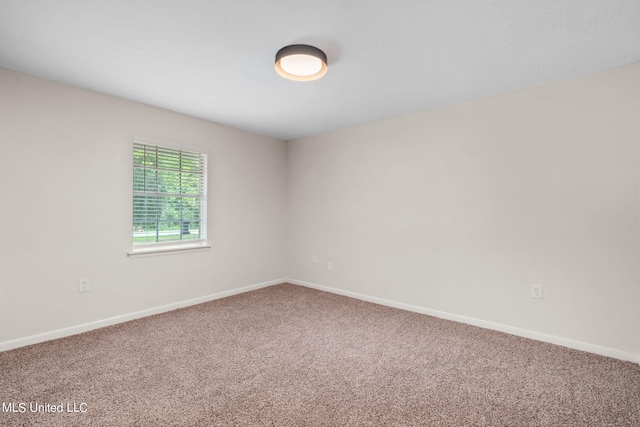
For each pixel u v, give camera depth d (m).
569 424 1.54
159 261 3.24
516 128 2.69
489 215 2.84
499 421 1.57
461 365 2.15
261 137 4.32
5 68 2.32
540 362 2.19
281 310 3.35
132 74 2.42
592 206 2.35
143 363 2.15
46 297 2.52
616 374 2.02
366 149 3.75
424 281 3.26
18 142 2.38
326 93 2.79
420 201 3.28
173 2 1.56
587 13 1.64
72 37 1.89
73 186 2.66
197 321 2.99
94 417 1.57
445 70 2.33
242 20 1.72
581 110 2.39
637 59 2.14
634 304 2.20
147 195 3.18
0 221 2.31
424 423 1.55
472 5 1.58
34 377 1.95
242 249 4.07
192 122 3.51
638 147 2.19
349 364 2.16
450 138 3.07
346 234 3.95
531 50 2.03
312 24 1.75
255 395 1.78
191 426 1.52
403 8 1.61
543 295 2.56
